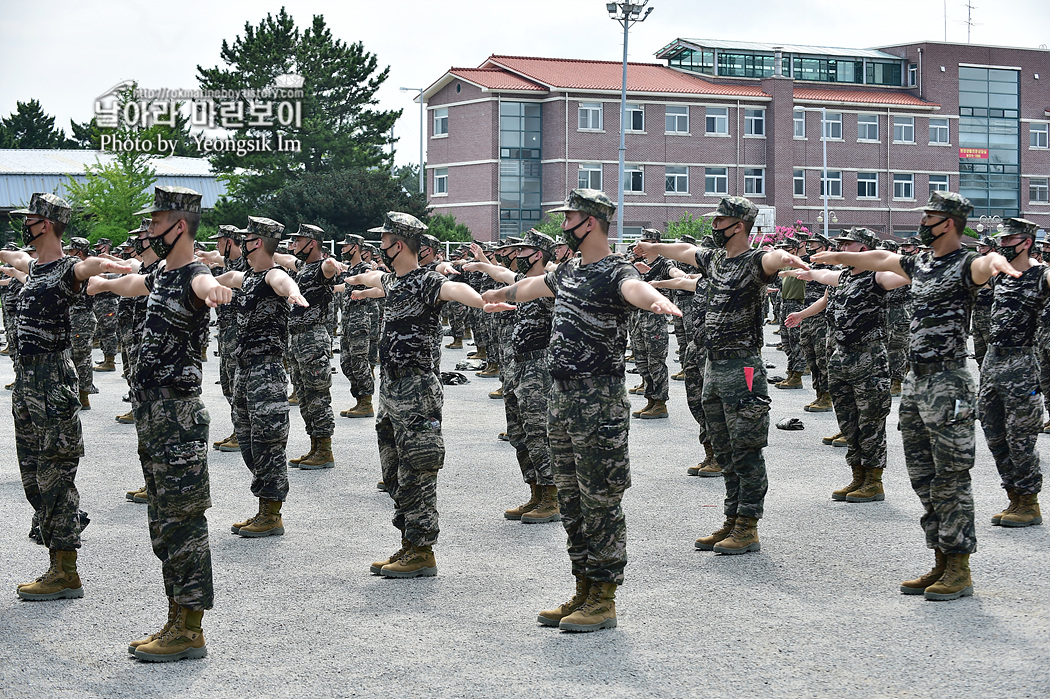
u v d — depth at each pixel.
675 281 8.12
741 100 58.84
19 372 6.48
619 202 44.03
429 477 7.00
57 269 6.50
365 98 54.62
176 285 5.64
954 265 6.75
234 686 5.12
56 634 5.88
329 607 6.34
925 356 6.75
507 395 8.85
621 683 5.13
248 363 8.16
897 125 63.03
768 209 55.12
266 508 8.09
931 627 5.96
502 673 5.27
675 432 12.95
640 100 57.16
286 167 52.28
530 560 7.41
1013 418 8.27
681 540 7.92
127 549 7.60
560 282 6.16
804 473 10.41
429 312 6.99
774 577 6.96
